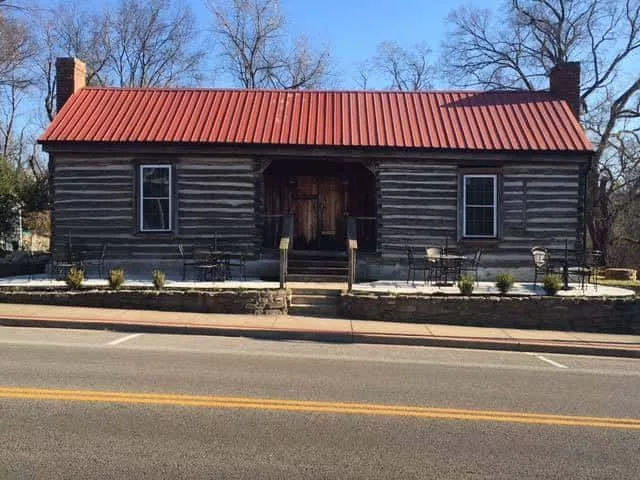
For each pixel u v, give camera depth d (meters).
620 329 12.75
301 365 8.40
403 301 12.88
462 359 9.53
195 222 16.30
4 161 21.11
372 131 16.34
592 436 5.51
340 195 18.05
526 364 9.32
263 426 5.50
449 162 16.11
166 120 16.62
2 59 32.44
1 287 13.62
